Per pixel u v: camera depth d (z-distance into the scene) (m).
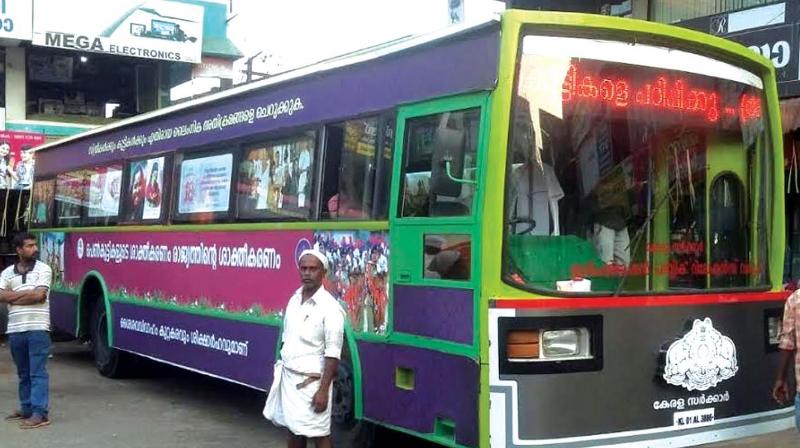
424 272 5.38
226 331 7.86
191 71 23.44
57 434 7.61
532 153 4.93
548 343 4.77
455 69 5.25
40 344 7.96
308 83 6.85
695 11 9.93
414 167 5.57
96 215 10.83
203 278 8.27
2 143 16.36
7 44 20.66
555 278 4.95
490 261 4.80
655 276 5.30
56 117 22.62
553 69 5.00
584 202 5.09
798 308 5.02
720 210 5.64
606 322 4.91
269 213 7.26
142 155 9.71
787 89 8.52
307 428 5.00
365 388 5.95
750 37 8.94
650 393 5.03
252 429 7.84
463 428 4.97
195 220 8.47
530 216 4.92
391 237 5.72
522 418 4.70
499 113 4.85
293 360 5.06
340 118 6.39
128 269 9.93
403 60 5.76
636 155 5.28
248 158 7.65
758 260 5.79
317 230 6.56
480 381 4.82
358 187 6.14
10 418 8.23
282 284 7.01
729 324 5.41
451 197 5.17
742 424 5.44
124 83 24.45
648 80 5.28
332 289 6.36
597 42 5.11
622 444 4.92
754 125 5.79
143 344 9.54
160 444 7.25
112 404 9.03
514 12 4.90
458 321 5.04
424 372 5.34
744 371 5.46
